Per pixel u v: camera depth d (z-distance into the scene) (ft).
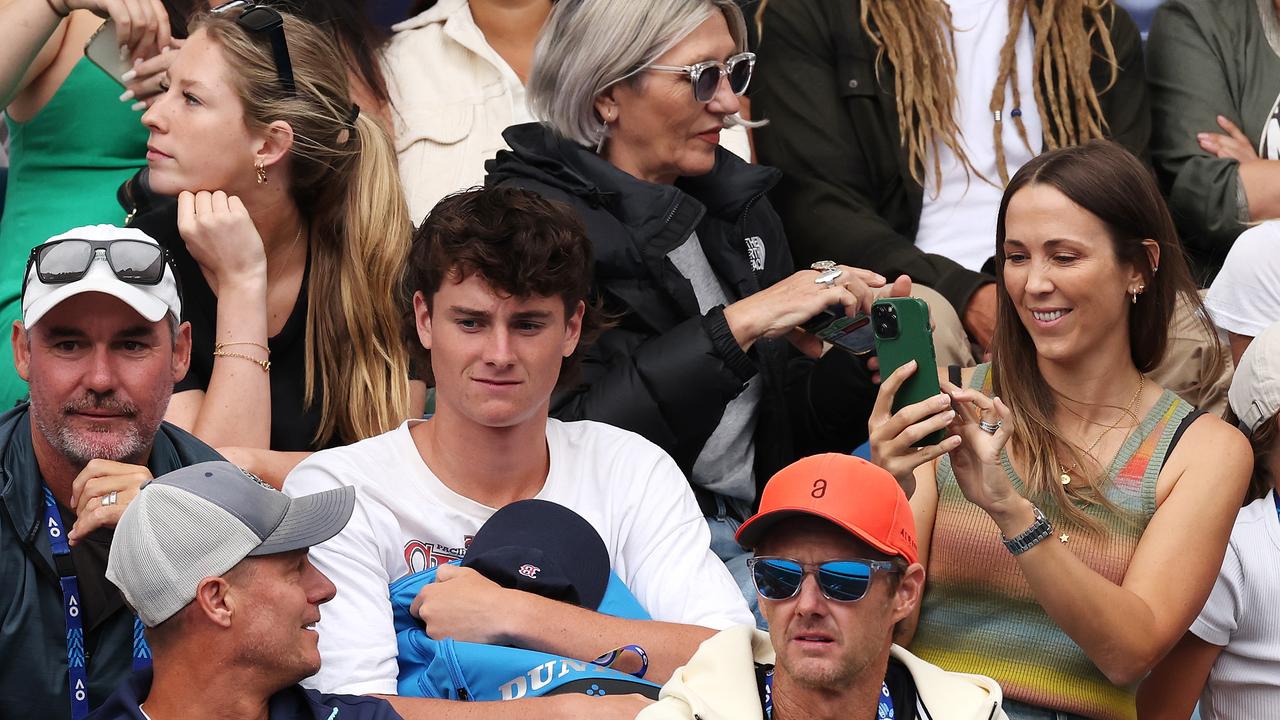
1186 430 48.14
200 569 37.68
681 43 58.95
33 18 60.18
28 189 64.03
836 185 71.10
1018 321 49.70
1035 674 47.32
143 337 44.80
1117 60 74.64
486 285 46.78
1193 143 75.31
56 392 43.93
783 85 72.28
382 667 44.34
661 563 49.37
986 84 72.49
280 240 58.54
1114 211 47.75
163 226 57.67
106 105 64.08
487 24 71.26
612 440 51.29
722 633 39.58
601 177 58.85
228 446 54.24
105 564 43.65
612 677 43.62
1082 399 49.03
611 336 58.18
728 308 56.13
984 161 72.08
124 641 43.88
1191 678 52.44
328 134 58.34
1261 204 73.31
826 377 59.77
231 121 56.75
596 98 59.72
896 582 37.52
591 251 48.98
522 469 49.06
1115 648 44.65
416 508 47.88
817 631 36.96
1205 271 74.64
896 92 71.26
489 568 45.70
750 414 60.18
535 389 47.60
